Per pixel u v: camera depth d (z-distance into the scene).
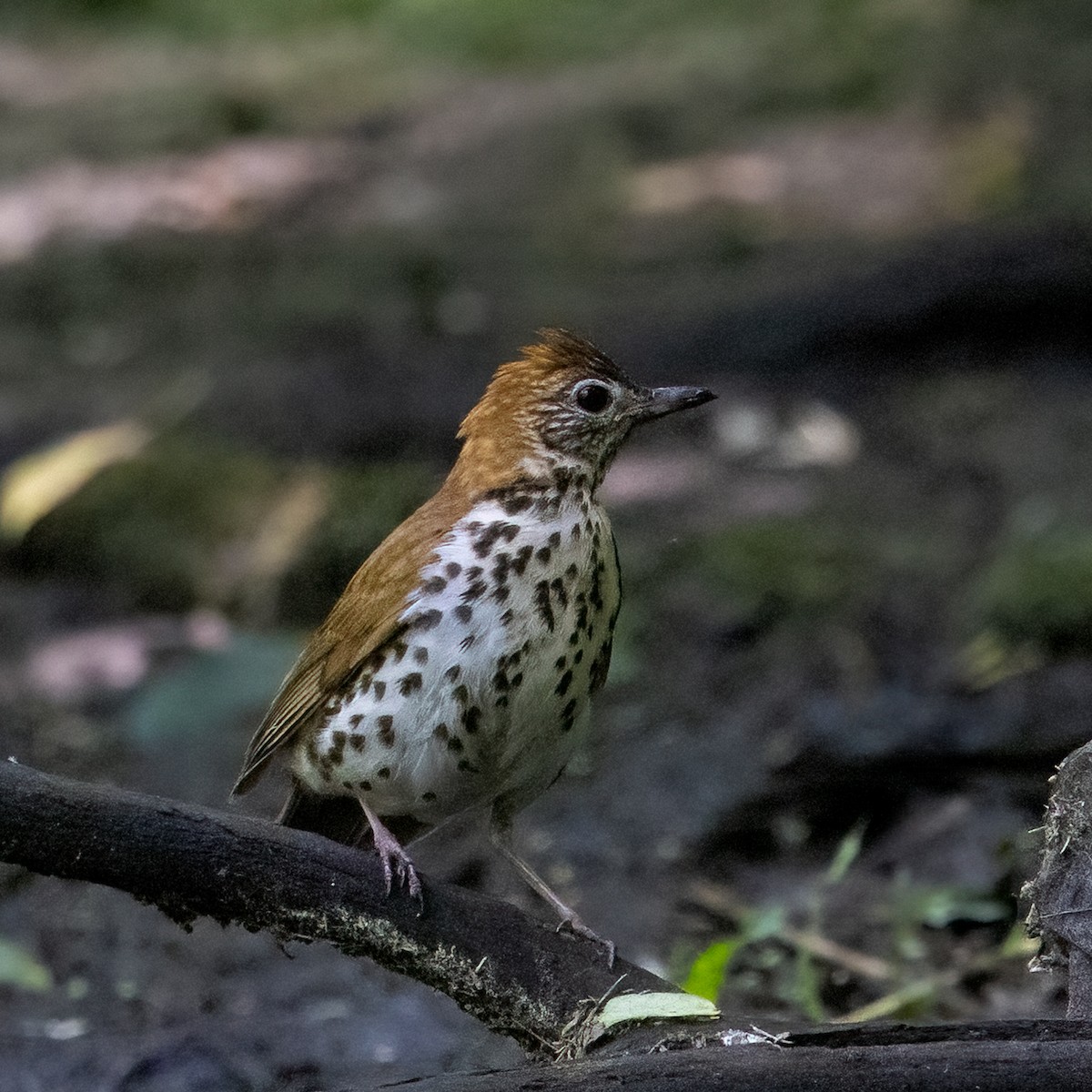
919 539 13.43
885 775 10.38
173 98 32.09
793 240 21.34
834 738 10.59
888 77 27.83
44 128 30.52
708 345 17.66
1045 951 6.44
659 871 10.10
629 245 22.39
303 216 25.17
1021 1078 5.53
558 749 7.07
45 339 20.61
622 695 11.97
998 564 12.22
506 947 6.55
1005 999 8.28
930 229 20.33
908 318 17.17
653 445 15.97
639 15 35.19
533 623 6.82
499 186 26.00
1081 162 21.70
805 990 8.12
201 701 12.16
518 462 7.07
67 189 26.81
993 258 17.30
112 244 24.08
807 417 16.11
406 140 28.95
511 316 20.06
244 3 38.78
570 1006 6.52
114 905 10.02
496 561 6.83
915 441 15.44
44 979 9.16
